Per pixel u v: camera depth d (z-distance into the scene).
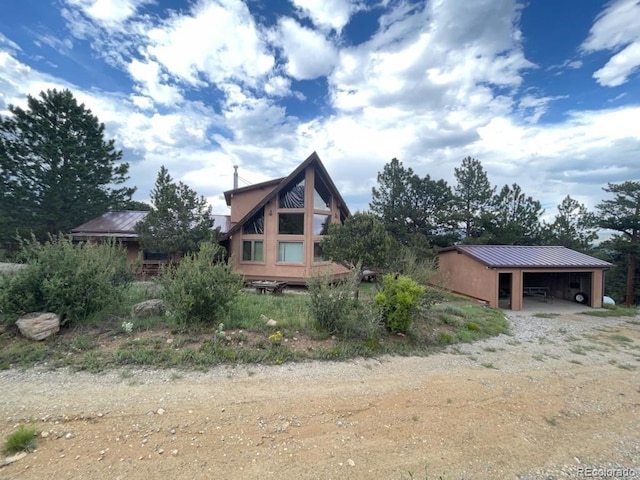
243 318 7.87
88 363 5.46
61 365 5.40
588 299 16.25
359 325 7.58
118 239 18.05
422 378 5.68
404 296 7.88
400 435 3.80
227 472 3.04
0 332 6.39
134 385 4.82
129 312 7.90
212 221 17.33
